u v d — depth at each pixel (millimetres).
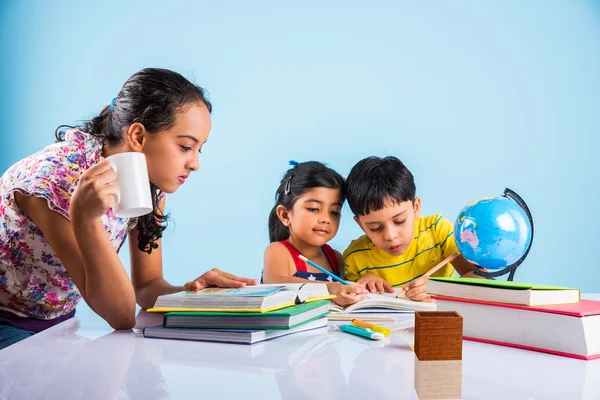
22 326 1283
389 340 896
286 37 3676
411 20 3627
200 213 3666
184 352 817
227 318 899
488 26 3598
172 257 3652
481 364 746
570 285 3584
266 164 3672
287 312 891
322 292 1066
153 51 3713
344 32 3656
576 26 3576
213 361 762
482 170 3609
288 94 3676
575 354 775
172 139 1240
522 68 3592
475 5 3602
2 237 1188
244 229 3666
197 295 942
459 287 902
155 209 1401
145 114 1220
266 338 899
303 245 1940
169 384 659
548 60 3588
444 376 651
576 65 3580
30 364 756
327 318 1080
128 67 3721
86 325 1064
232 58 3691
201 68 3699
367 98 3646
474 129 3607
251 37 3689
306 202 1854
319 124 3662
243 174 3674
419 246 1902
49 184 1121
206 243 3664
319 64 3666
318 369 720
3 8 3730
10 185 1202
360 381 669
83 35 3729
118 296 997
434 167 3621
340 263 2053
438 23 3615
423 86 3623
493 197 1337
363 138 3646
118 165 1002
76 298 1366
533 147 3590
